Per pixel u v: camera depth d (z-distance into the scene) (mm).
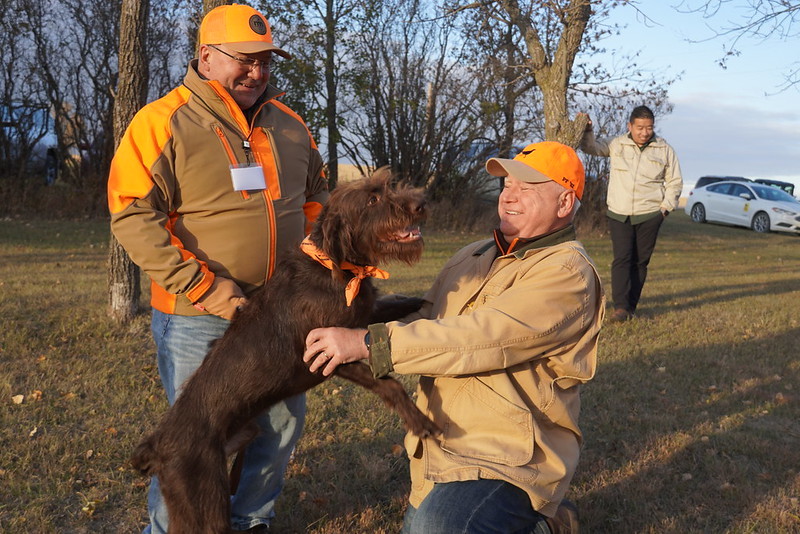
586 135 8445
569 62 8336
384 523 3666
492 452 2654
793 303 9898
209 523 2684
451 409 2793
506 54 13117
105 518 3604
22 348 5902
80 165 18281
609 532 3635
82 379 5348
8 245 11695
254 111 3090
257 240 2996
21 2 16953
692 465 4395
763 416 5266
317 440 4570
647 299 9711
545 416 2760
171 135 2812
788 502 3938
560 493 2693
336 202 2889
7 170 17188
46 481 3836
